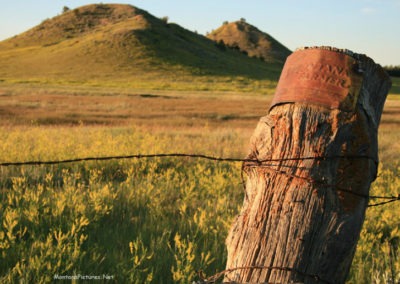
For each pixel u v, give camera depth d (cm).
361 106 239
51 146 1073
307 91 242
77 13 16675
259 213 239
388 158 1287
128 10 17062
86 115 3066
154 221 601
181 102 4519
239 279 235
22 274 402
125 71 9750
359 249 486
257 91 7862
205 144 1332
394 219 624
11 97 4338
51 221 564
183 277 401
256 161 248
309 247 231
